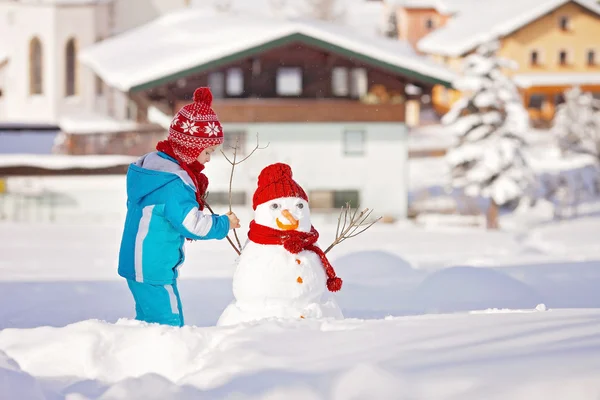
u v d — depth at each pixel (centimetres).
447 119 3481
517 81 6156
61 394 329
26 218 3522
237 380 304
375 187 3522
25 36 4984
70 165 3547
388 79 3541
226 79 3472
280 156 3466
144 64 3412
